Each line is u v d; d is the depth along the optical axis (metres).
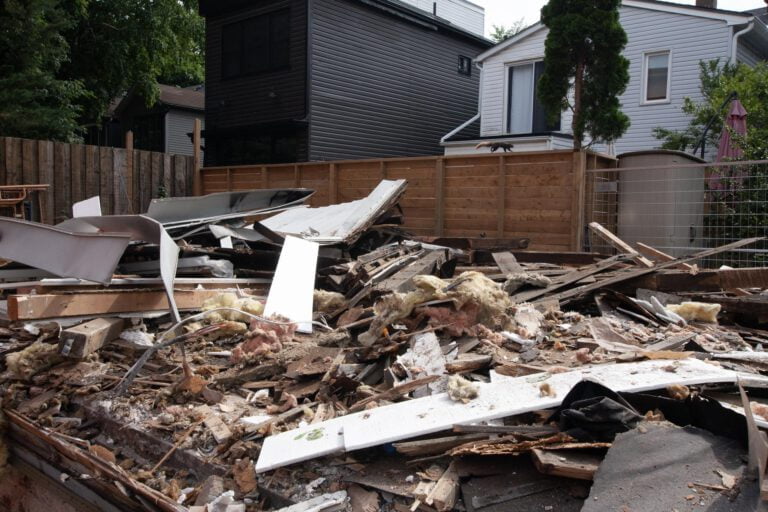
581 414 2.53
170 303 4.20
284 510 2.43
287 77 15.02
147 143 25.52
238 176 12.09
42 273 5.57
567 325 4.50
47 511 3.79
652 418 2.64
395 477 2.59
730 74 12.67
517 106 16.19
